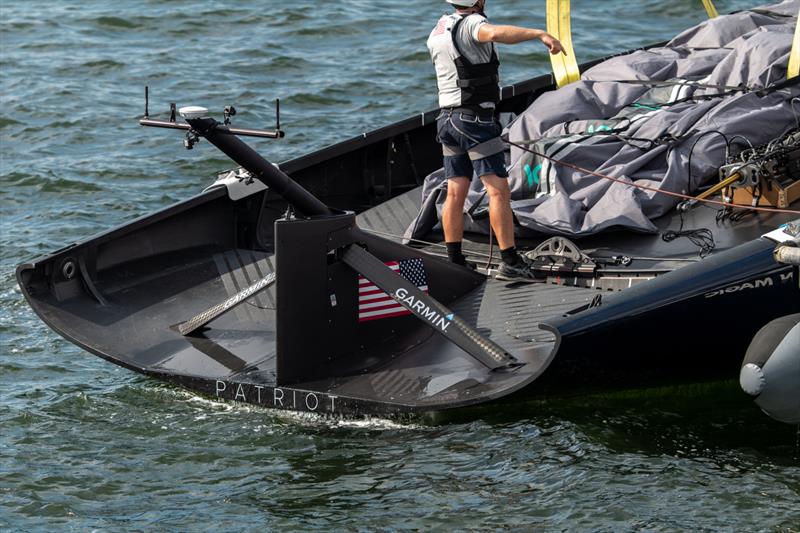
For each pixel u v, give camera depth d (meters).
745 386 19.86
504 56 52.28
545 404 22.03
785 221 24.66
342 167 31.78
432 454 20.61
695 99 28.36
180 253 27.59
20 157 41.22
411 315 23.83
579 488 19.30
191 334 24.53
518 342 22.48
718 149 26.02
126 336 24.39
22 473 20.47
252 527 18.58
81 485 20.08
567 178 26.70
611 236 25.56
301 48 55.28
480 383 21.34
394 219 28.91
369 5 62.84
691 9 59.78
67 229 34.69
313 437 21.48
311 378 22.53
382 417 21.53
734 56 28.95
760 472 19.80
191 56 54.06
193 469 20.55
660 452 20.53
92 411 23.06
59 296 25.14
